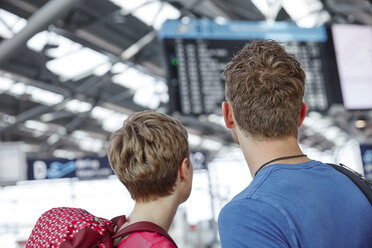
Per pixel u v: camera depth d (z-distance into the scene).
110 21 8.88
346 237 0.96
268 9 8.04
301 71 1.06
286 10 8.48
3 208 15.05
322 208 0.95
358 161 8.77
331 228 0.95
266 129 1.02
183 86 5.10
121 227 1.16
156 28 9.37
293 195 0.94
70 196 15.70
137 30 9.40
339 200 0.99
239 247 0.90
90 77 11.31
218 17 8.71
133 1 8.38
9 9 7.84
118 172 1.19
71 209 1.15
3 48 7.17
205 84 5.17
